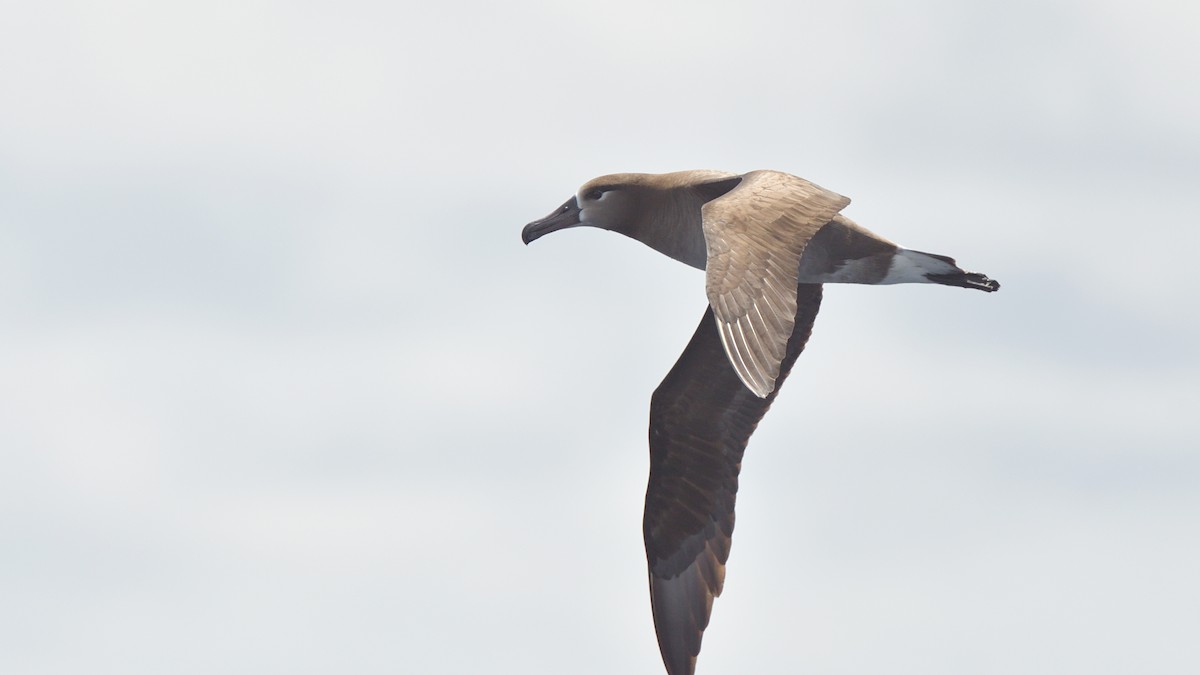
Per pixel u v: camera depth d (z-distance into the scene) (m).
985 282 17.17
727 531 18.30
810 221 13.61
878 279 17.44
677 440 18.30
